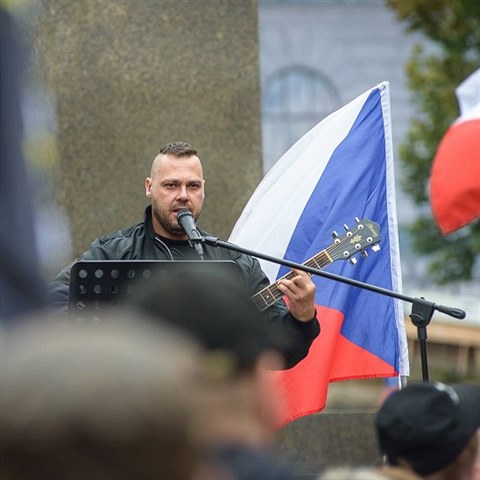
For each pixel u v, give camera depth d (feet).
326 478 21.98
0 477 12.26
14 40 16.90
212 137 59.36
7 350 12.90
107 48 58.65
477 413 24.00
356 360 50.14
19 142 16.89
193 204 44.29
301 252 50.67
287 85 212.64
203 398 18.79
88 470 12.26
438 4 120.37
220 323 21.22
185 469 12.55
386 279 50.44
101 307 37.22
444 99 122.52
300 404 48.88
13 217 16.74
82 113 58.39
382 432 23.99
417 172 127.44
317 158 51.65
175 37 59.11
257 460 19.98
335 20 212.84
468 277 128.26
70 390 12.26
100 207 58.39
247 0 59.57
